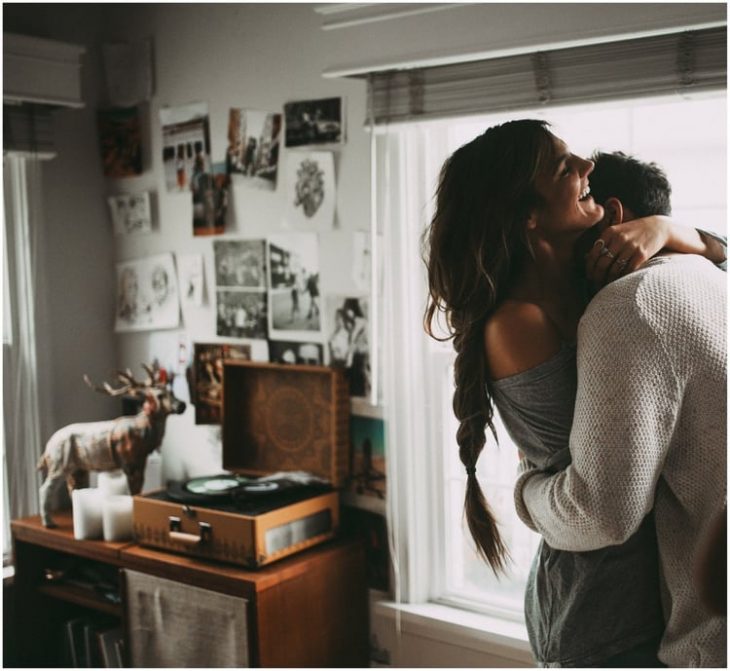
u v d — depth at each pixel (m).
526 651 2.12
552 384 1.15
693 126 1.93
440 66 2.06
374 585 2.43
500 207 1.16
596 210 1.21
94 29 2.91
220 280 2.70
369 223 2.35
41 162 2.78
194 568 2.20
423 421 2.36
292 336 2.54
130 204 2.91
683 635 1.09
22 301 2.74
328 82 2.40
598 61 1.82
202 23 2.66
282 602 2.16
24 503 2.76
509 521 2.27
